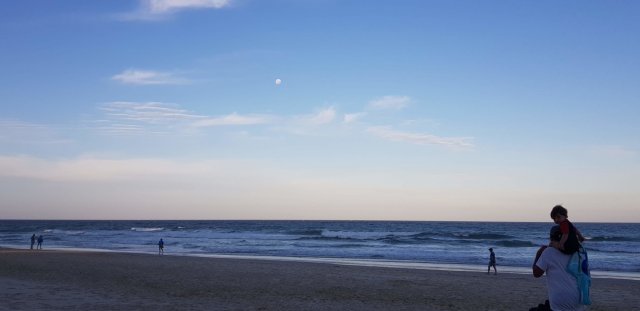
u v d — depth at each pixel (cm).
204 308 1429
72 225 16975
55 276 2308
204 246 6031
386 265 3506
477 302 1670
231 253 4925
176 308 1414
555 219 550
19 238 8269
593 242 6856
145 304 1476
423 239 7388
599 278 2722
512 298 1766
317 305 1555
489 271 2850
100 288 1848
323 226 15550
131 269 2712
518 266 3559
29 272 2514
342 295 1800
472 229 12706
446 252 5012
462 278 2480
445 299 1731
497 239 7525
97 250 5194
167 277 2314
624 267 3550
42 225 16912
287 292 1858
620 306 1644
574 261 528
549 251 536
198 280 2202
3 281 2016
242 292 1834
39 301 1482
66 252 4250
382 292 1891
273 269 2800
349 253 4881
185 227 14475
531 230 11856
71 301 1498
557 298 525
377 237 8156
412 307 1550
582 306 525
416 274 2667
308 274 2536
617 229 12600
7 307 1361
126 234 9794
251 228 13338
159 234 9744
